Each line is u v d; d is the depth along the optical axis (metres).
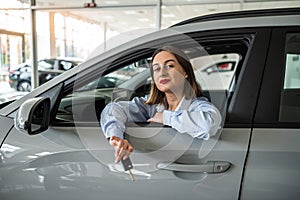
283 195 1.13
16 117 1.25
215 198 1.17
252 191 1.14
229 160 1.16
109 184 1.25
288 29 1.20
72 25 9.07
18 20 7.70
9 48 8.41
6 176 1.33
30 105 1.19
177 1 6.30
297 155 1.12
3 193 1.35
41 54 8.01
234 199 1.16
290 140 1.14
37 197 1.33
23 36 7.90
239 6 6.20
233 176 1.15
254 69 1.21
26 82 8.26
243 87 1.23
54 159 1.28
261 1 5.87
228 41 1.27
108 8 6.72
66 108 1.38
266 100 1.20
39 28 7.72
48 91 1.36
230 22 1.28
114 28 8.09
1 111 1.40
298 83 1.21
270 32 1.22
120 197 1.25
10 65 8.46
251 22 1.25
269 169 1.13
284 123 1.18
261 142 1.16
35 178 1.31
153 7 6.48
